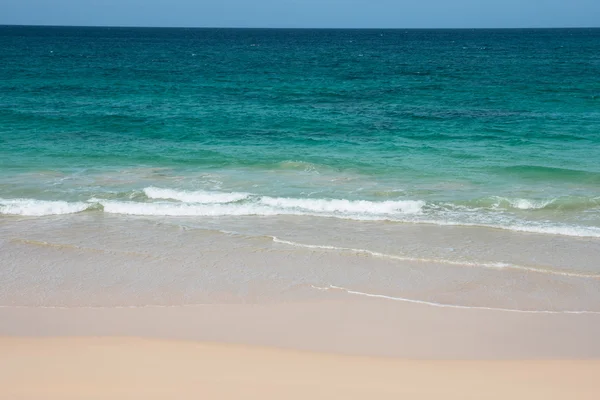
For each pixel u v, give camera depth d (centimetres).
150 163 1734
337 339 753
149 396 597
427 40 13562
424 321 815
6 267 1009
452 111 2680
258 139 2072
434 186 1509
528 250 1095
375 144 1992
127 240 1142
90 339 732
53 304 866
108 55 6731
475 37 16138
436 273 993
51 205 1312
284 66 5334
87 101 2845
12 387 611
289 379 639
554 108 2759
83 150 1873
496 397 610
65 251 1084
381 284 948
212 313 837
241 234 1172
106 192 1432
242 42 11838
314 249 1097
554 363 687
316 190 1472
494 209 1336
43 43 9944
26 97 2923
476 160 1772
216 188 1488
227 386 620
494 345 741
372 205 1339
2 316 820
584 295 911
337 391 614
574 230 1191
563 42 11869
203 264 1028
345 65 5528
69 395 597
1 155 1792
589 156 1812
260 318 820
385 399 602
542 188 1489
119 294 905
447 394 614
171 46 9550
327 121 2408
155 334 761
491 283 953
